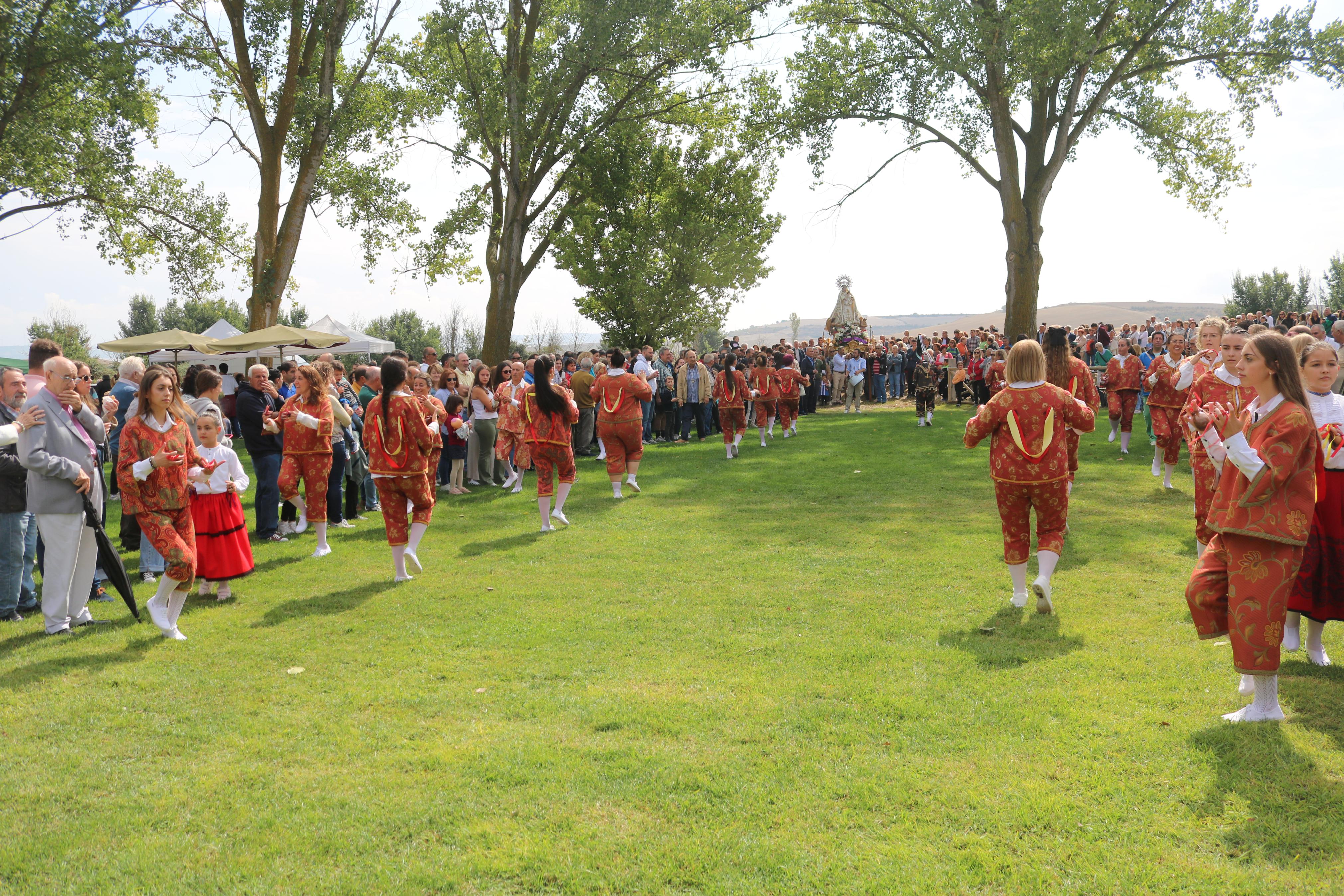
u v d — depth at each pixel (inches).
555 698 181.8
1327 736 150.5
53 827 132.9
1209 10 844.0
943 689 180.1
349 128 844.0
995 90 885.2
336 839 127.3
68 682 196.2
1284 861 115.3
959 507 398.6
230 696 186.7
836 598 254.2
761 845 123.0
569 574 292.8
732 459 602.2
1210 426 169.6
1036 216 916.6
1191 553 297.4
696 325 1218.6
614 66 920.9
